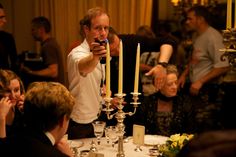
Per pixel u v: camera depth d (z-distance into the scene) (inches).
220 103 148.6
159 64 120.6
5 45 173.5
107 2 193.3
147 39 132.4
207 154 27.9
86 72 88.6
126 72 127.0
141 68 145.8
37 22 167.8
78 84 95.2
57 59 169.0
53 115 64.3
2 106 85.2
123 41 127.3
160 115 119.8
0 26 161.8
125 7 192.7
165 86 118.5
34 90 65.7
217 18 181.3
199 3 181.8
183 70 172.9
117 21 194.7
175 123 119.0
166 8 203.6
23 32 210.1
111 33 108.6
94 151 87.8
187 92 165.3
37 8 200.7
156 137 101.4
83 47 94.3
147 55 149.1
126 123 121.0
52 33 199.3
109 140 96.9
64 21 198.2
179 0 184.5
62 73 175.2
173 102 120.6
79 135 99.3
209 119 148.7
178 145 76.2
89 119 99.4
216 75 153.8
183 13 183.6
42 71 167.6
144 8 191.8
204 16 156.9
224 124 141.2
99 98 99.9
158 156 83.1
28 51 201.3
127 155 88.6
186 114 120.0
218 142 28.7
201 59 159.6
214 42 154.3
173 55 153.1
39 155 59.6
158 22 197.8
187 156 30.4
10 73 93.0
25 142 61.4
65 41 199.6
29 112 65.0
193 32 175.9
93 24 90.0
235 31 70.4
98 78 98.1
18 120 90.4
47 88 65.5
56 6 197.3
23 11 207.0
